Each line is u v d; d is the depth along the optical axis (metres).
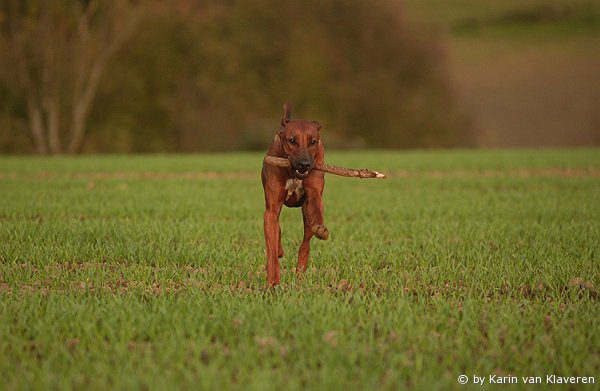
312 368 13.24
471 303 16.95
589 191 47.41
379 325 15.25
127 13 128.50
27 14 118.75
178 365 13.02
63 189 48.34
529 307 16.84
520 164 75.12
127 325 14.93
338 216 35.28
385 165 75.25
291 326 15.47
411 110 165.75
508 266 21.84
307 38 159.38
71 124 133.50
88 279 20.38
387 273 21.73
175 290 18.91
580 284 19.84
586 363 13.34
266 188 20.20
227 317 15.66
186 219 32.72
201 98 150.88
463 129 173.12
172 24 145.38
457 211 36.31
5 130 129.75
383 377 12.91
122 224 31.33
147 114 146.12
